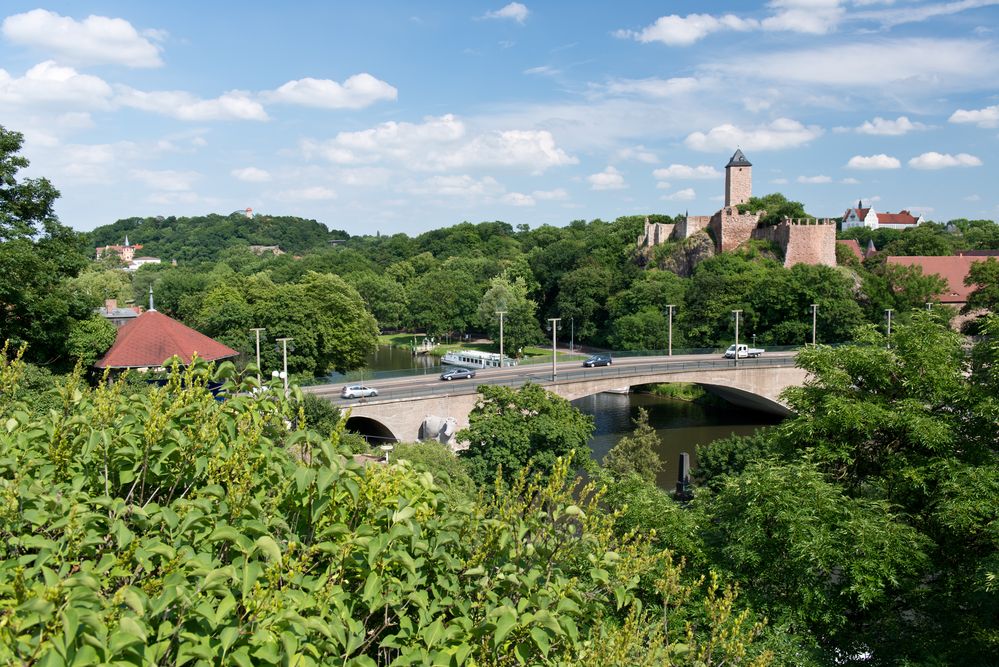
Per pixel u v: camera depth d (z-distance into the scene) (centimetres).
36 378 3136
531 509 972
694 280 11269
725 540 1736
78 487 743
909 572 1645
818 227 12256
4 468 784
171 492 822
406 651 721
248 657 597
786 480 1753
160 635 590
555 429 4194
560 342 13788
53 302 3878
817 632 1642
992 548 1769
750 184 14325
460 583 870
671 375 7331
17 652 537
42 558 643
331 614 704
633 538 1689
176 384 912
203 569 633
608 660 783
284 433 984
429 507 905
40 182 4206
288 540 796
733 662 1055
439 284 13162
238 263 18150
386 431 5747
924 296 10431
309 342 7425
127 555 675
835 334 9912
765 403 7938
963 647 1493
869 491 2064
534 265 14988
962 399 2105
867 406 2120
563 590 830
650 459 4372
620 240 16100
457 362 10125
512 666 794
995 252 14200
